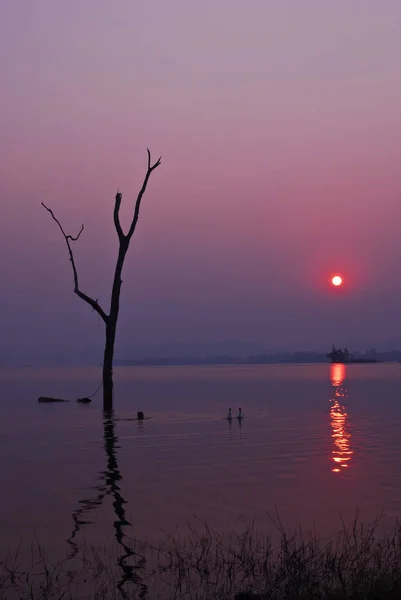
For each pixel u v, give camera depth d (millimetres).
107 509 14719
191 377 127000
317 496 15922
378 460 21688
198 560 10844
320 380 102562
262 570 10289
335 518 13719
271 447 25062
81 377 134750
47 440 27781
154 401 53094
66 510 14648
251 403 50156
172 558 11039
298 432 30125
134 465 20938
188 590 9648
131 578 10188
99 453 23781
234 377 124250
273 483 17641
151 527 13117
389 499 15539
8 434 30109
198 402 51594
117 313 41156
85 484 17750
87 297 40469
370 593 8945
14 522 13625
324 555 10797
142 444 26219
